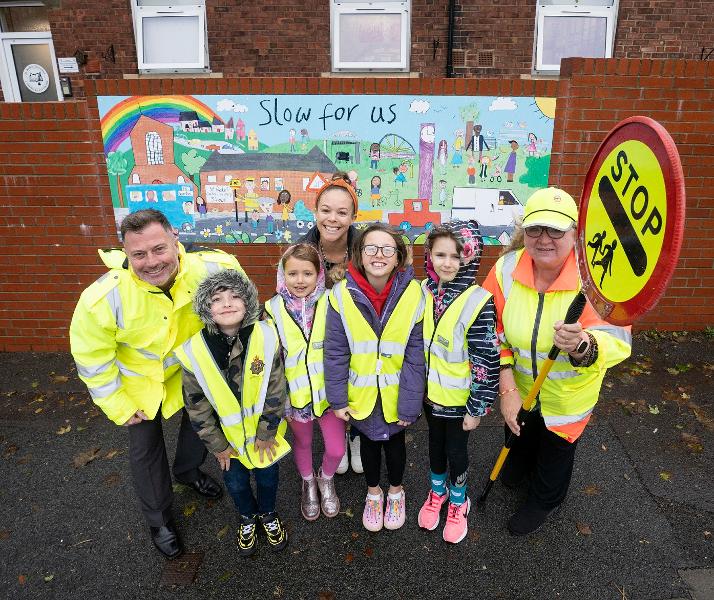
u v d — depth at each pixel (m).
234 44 6.74
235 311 2.22
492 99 4.29
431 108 4.32
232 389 2.36
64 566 2.63
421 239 4.59
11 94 8.05
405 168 4.45
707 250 4.62
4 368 4.54
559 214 2.14
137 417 2.43
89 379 2.29
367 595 2.45
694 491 3.05
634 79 4.25
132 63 6.97
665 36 6.69
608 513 2.89
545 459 2.60
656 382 4.12
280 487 3.15
